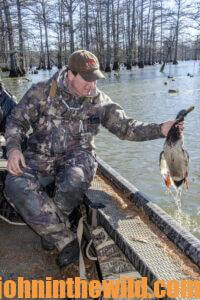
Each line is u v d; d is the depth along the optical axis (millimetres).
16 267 2693
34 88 2740
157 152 8258
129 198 3043
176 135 2678
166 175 2785
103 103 2855
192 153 7992
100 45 48750
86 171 2715
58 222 2584
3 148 3557
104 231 2732
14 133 2732
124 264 2432
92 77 2598
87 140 2844
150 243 2420
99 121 2855
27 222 2609
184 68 49375
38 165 2793
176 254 2312
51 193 2951
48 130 2764
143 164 7484
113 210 2840
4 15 36219
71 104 2715
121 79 30891
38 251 2887
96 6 49125
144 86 23922
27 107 2740
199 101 16234
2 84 3609
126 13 58594
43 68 54312
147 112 13742
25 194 2545
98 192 3150
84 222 2797
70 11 41500
